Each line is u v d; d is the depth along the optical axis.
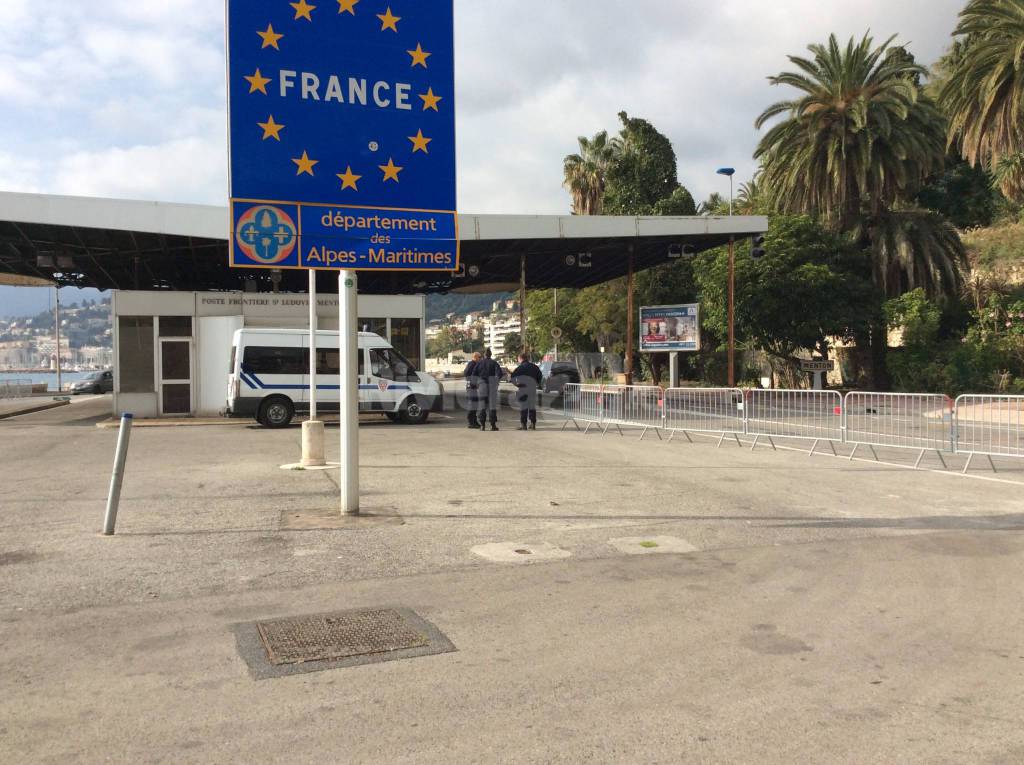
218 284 36.03
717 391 14.95
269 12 7.41
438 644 4.34
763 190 35.78
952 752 3.12
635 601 5.14
